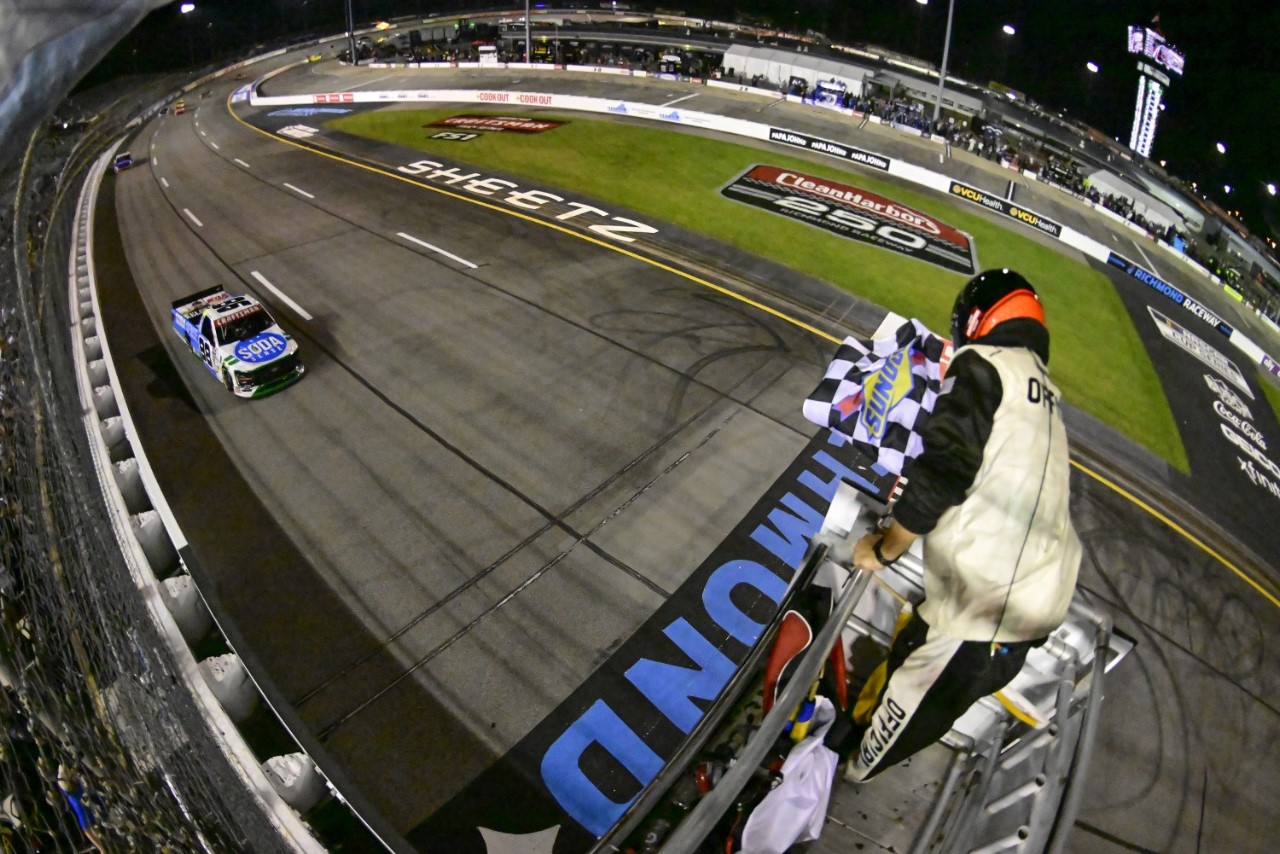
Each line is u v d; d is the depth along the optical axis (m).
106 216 27.42
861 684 2.83
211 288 18.44
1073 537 2.03
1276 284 36.91
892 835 2.43
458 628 11.12
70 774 2.37
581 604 11.59
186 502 13.24
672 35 67.12
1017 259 27.03
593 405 16.00
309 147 36.50
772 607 11.73
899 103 41.59
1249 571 15.22
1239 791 10.56
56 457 3.92
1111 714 11.48
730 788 2.02
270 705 9.90
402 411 15.67
